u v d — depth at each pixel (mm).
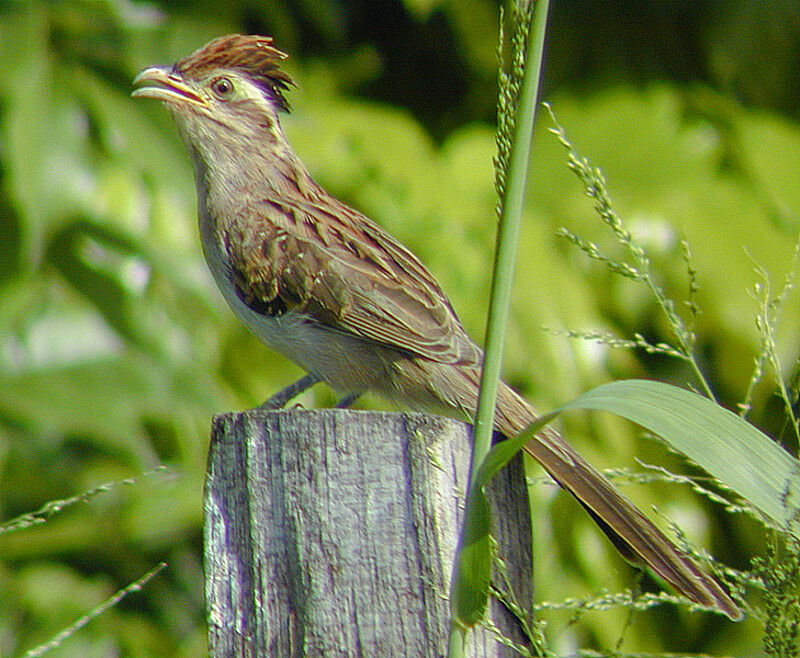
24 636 10836
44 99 10773
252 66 8227
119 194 10766
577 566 10492
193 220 11000
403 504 4586
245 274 7477
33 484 11188
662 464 11219
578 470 5555
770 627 4469
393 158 11078
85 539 11070
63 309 10719
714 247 11383
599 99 12766
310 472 4637
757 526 11617
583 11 13320
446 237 10555
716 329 11516
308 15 13281
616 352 10961
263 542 4637
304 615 4566
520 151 4387
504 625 4758
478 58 13336
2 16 10953
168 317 10883
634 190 11641
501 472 4926
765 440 4070
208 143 7930
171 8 11797
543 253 10773
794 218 11844
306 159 10992
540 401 10344
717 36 13172
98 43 11273
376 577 4555
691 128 12391
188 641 11367
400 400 7285
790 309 11273
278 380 11141
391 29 13820
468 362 7113
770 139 12383
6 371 10523
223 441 4723
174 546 11734
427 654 4500
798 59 13422
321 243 7379
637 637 11102
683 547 5066
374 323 7152
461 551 4199
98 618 11039
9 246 10781
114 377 10672
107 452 11234
